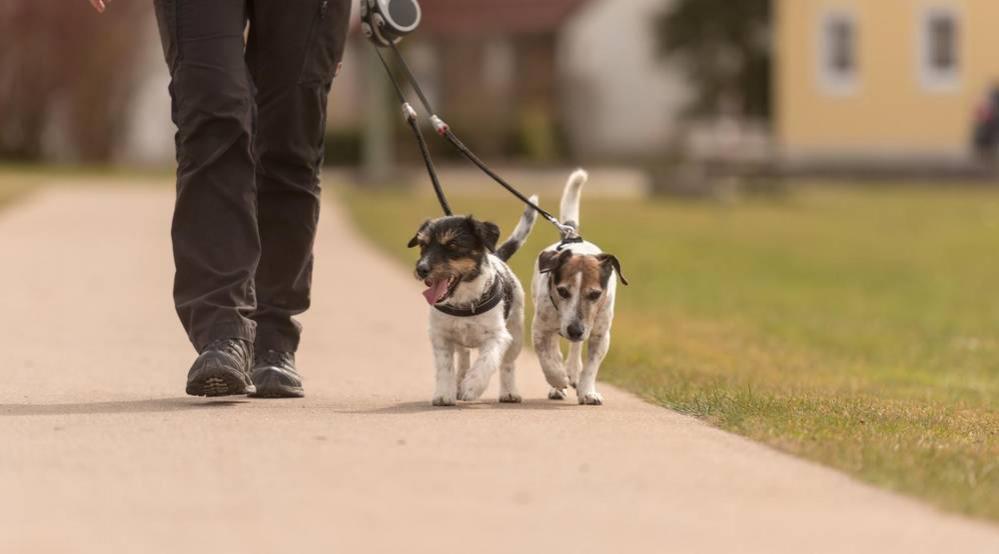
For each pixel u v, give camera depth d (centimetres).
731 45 7844
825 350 1773
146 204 3853
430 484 787
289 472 808
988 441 1020
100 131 7044
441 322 1088
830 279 2730
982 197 5234
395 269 2423
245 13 1067
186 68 1027
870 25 6362
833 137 6412
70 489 761
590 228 3541
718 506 757
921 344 1898
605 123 8056
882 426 1049
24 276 2188
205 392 1026
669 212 4253
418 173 6419
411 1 1152
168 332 1589
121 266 2364
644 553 663
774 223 3966
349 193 4662
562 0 8112
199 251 1030
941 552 675
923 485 804
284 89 1077
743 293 2417
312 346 1512
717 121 7856
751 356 1616
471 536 682
